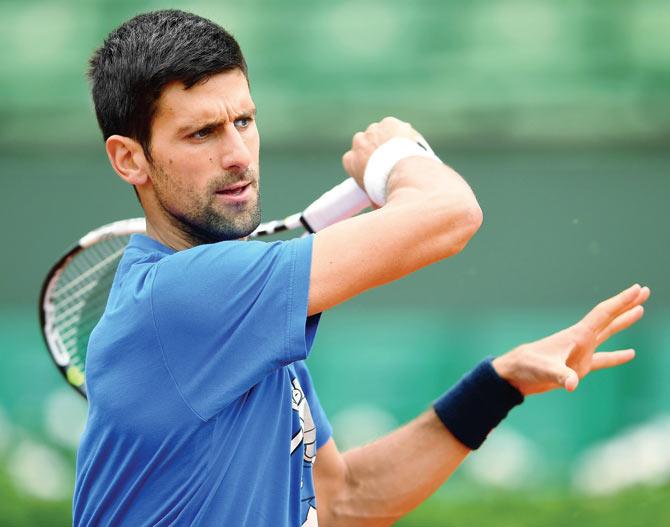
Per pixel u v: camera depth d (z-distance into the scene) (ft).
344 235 23.16
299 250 23.11
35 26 119.14
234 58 24.44
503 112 110.42
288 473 24.84
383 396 84.64
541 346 29.78
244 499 23.97
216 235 24.90
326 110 111.45
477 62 115.65
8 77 115.85
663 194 94.27
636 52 115.34
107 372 24.02
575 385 28.45
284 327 22.86
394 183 25.07
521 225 94.53
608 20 117.19
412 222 23.25
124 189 96.48
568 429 81.97
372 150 26.45
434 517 75.25
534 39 116.67
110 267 33.86
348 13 118.93
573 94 112.16
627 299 29.58
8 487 78.64
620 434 81.66
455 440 30.94
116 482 24.36
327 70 115.44
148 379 23.49
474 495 78.54
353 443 83.71
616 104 110.73
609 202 94.84
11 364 84.79
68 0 120.67
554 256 94.07
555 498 77.10
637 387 82.64
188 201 24.56
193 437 23.56
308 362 85.30
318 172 96.27
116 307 24.23
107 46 25.23
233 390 23.20
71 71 116.37
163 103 24.03
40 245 96.43
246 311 22.97
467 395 30.63
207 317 22.95
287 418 25.00
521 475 80.18
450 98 112.27
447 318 92.27
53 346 34.01
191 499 23.76
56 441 82.23
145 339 23.39
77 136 110.11
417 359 85.20
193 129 24.02
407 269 23.47
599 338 29.94
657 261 93.97
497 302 93.30
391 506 30.83
